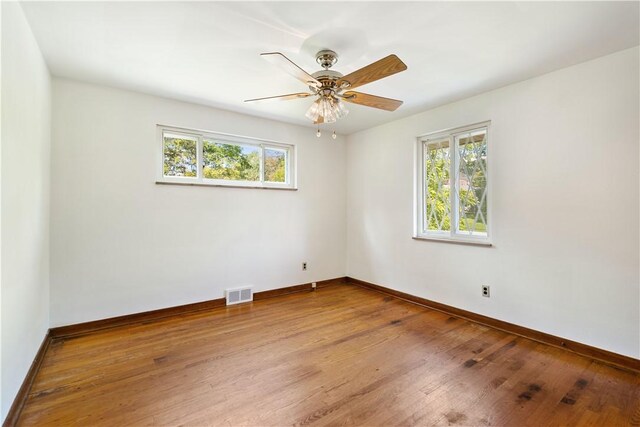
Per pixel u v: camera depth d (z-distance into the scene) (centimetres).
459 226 330
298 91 297
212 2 167
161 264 316
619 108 219
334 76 205
